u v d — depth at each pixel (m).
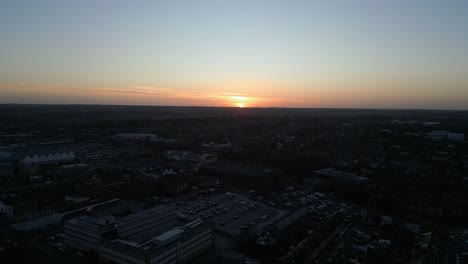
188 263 197.50
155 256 177.12
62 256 198.25
